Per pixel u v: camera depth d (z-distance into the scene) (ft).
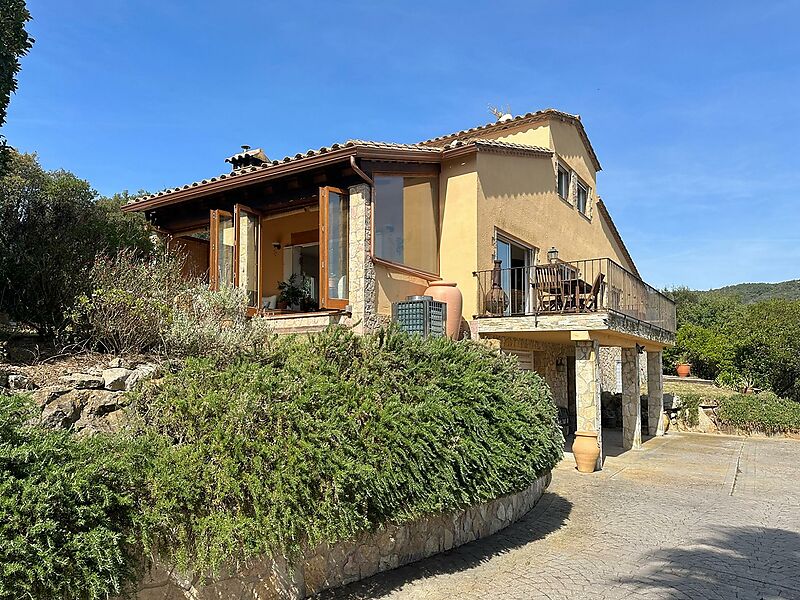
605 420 67.26
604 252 70.28
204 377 18.65
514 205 46.60
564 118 56.13
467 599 17.61
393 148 35.99
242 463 15.53
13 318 26.32
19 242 26.86
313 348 21.63
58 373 21.16
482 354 27.32
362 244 34.68
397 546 20.10
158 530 13.69
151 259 33.50
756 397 65.41
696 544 23.70
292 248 47.55
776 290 239.50
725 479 37.50
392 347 23.11
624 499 31.60
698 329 104.99
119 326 24.66
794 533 25.43
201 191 40.60
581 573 20.12
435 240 41.98
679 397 67.36
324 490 16.11
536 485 30.32
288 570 16.61
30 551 10.94
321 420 17.43
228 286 33.71
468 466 20.75
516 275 46.70
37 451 12.39
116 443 14.79
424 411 20.12
